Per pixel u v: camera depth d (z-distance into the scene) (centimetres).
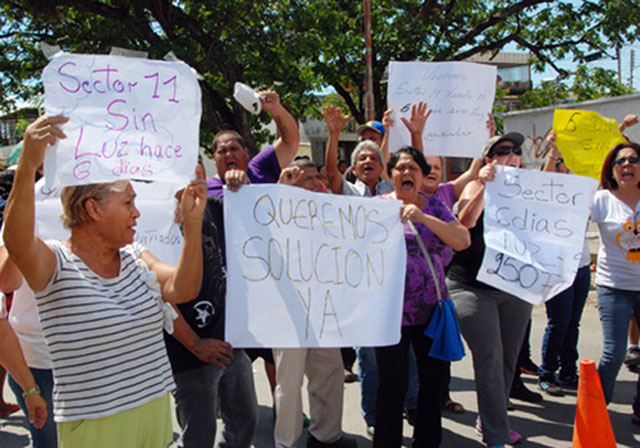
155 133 217
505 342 391
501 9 1678
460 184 470
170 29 1227
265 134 1627
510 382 396
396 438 323
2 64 1405
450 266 387
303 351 356
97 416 201
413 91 480
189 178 221
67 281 201
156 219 324
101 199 206
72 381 201
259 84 1386
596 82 1964
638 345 546
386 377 327
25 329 279
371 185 450
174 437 418
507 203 376
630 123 470
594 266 726
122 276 217
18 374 262
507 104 2933
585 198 376
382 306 312
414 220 319
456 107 480
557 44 1789
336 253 308
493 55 1817
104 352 204
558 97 2069
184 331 285
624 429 412
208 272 304
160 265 233
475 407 464
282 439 356
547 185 377
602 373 398
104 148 208
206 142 1461
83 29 1322
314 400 376
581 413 326
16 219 185
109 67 213
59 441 209
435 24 1617
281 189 301
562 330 476
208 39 1270
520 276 363
